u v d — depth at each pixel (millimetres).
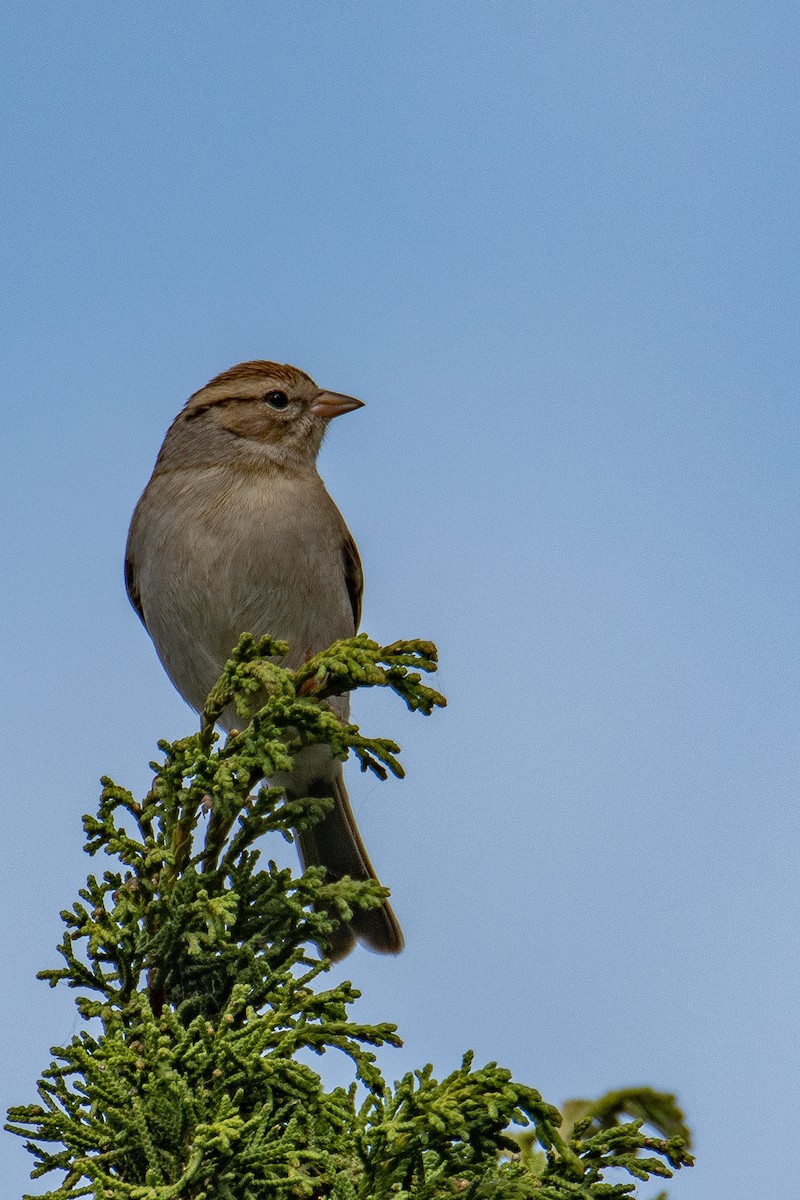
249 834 6469
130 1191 5141
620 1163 5824
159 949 6211
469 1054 5680
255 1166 5434
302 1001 5891
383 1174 5582
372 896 6363
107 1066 5527
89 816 6410
